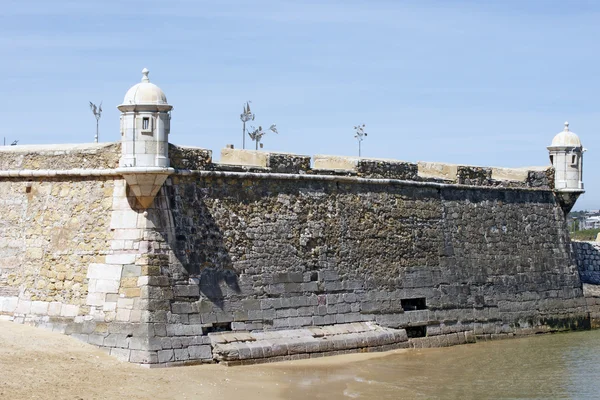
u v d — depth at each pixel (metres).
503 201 43.31
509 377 33.00
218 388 27.97
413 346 37.69
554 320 44.69
